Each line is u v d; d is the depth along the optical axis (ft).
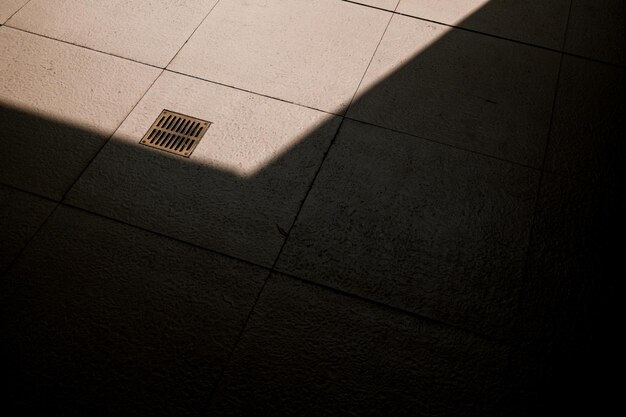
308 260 6.66
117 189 7.00
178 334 6.34
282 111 7.48
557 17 8.18
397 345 6.32
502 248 6.73
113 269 6.60
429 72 7.75
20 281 6.52
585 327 6.39
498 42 7.98
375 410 6.09
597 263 6.65
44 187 6.99
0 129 7.32
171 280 6.56
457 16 8.21
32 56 7.84
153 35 8.03
